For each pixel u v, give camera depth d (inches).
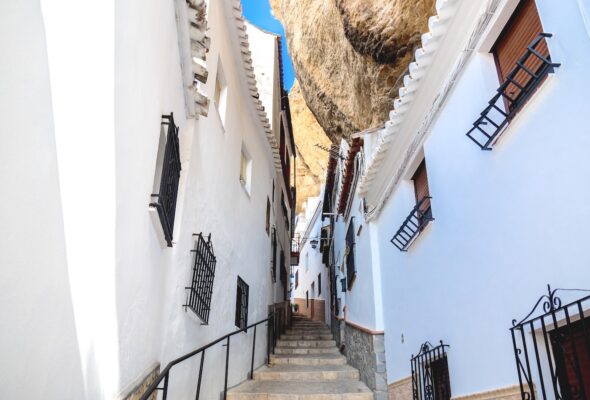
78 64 71.1
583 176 87.4
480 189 131.7
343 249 392.8
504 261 115.6
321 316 588.4
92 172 77.5
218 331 206.2
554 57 99.5
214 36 202.4
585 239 85.8
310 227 764.0
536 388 99.5
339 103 400.2
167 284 141.9
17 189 54.8
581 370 90.9
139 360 113.8
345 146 380.8
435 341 160.7
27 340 58.1
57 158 64.6
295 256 697.6
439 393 160.1
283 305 446.6
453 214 150.5
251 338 275.3
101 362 86.2
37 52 58.8
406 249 202.4
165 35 128.3
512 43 127.5
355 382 250.7
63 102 66.1
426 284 173.6
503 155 119.6
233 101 253.4
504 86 111.2
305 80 447.5
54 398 66.8
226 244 226.4
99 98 79.7
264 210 349.7
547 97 101.2
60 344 67.8
